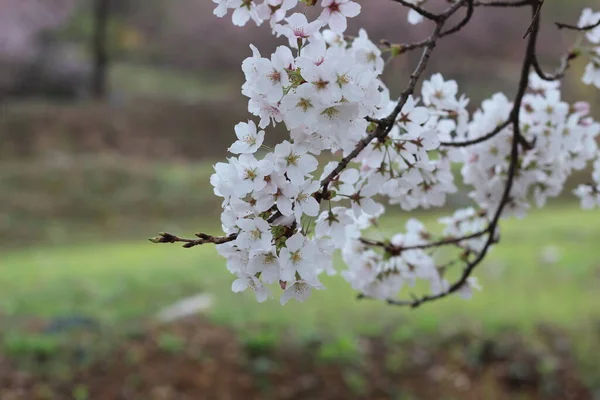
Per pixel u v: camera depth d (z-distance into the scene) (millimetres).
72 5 24859
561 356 5992
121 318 6055
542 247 9297
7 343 5332
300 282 1455
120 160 16797
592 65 2412
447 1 2500
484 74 22781
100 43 23000
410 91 1702
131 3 28250
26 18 23047
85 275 7945
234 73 27562
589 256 8680
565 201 14320
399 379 5516
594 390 5664
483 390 5578
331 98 1351
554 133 2410
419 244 2414
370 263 2318
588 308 6809
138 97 22500
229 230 1453
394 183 1858
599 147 2971
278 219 1446
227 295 6934
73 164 15469
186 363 5285
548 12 21562
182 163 17906
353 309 6570
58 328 5680
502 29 23422
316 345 5691
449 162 2209
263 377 5254
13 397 4703
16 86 21812
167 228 13062
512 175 2316
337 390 5250
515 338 6125
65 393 4844
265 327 5969
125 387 4973
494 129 2365
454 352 5906
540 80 2539
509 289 7395
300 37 1470
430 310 6629
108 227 13078
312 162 1407
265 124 1430
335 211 1780
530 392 5629
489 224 2375
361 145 1580
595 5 20656
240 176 1390
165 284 7367
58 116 19109
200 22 27875
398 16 19156
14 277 7977
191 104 21359
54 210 13492
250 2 1536
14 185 14195
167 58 28328
